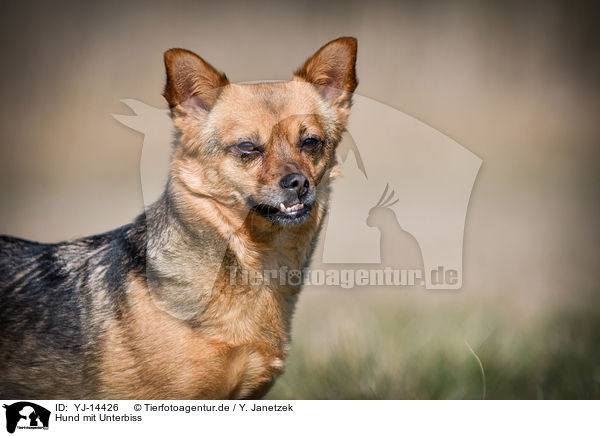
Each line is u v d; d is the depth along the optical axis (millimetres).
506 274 12203
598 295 10320
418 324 9219
